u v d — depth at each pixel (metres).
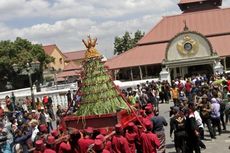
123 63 74.81
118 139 14.61
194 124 17.61
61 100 51.34
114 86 19.28
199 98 26.02
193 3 89.19
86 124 18.42
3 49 87.81
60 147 14.95
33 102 36.62
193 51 65.19
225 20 81.88
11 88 88.19
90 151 13.59
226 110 25.14
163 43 80.00
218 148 20.77
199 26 81.81
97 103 18.69
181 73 68.25
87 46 19.53
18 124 21.64
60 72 112.25
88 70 19.22
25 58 86.38
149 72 76.06
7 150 18.50
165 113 36.56
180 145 17.80
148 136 15.48
